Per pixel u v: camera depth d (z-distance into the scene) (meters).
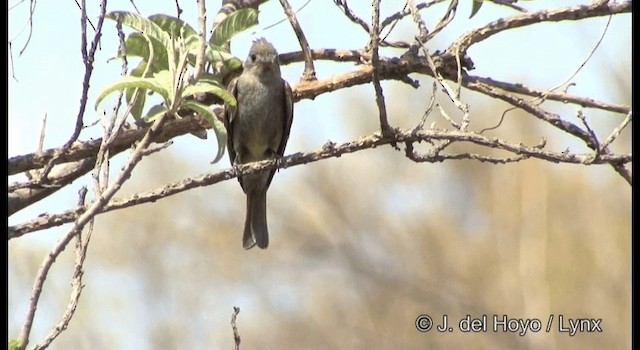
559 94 6.58
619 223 15.57
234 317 5.48
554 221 15.85
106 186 5.20
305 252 16.47
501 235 16.16
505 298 15.84
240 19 6.46
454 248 16.38
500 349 15.73
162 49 6.13
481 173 16.25
